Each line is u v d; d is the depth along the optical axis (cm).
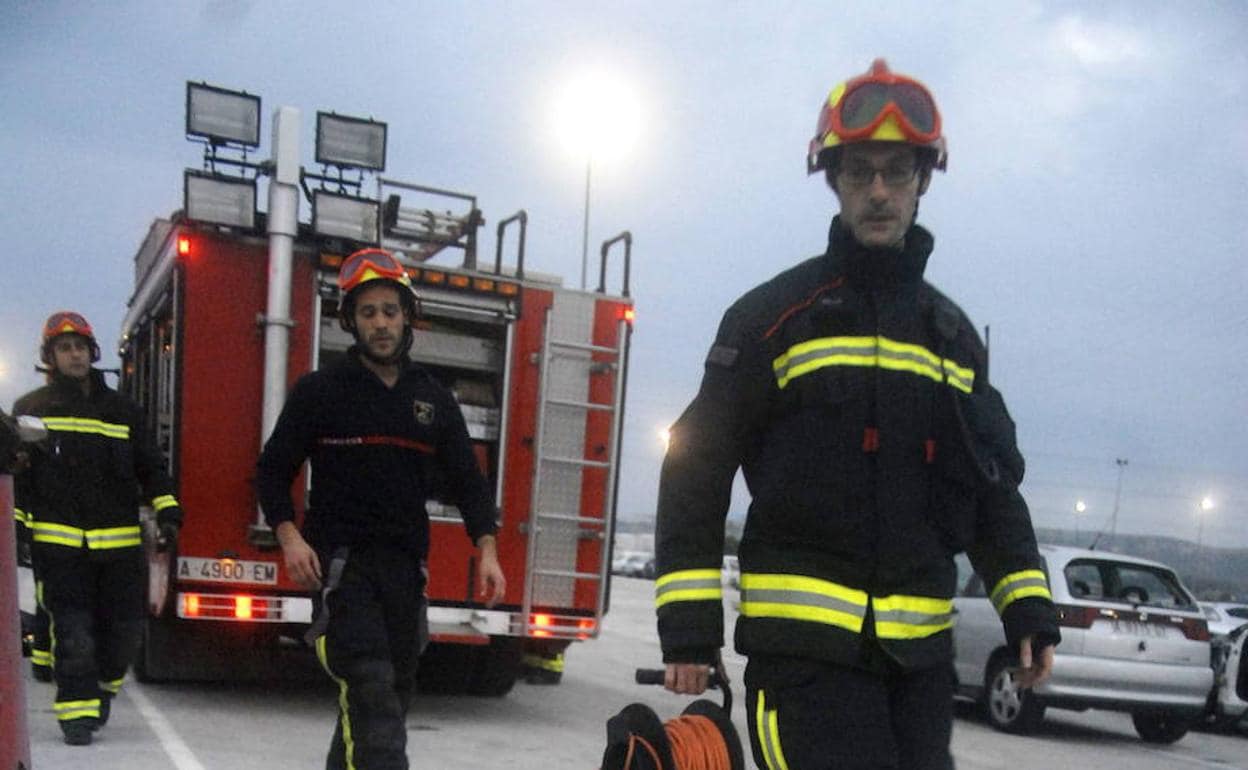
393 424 454
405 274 473
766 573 274
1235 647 1147
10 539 258
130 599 678
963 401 283
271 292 805
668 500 279
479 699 958
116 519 668
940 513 278
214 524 794
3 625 255
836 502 271
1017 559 289
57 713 662
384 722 429
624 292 909
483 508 481
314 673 1006
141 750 656
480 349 872
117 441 664
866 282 282
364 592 442
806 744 262
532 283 877
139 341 1027
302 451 455
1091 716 1266
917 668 268
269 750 680
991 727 1055
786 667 268
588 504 890
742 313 285
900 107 279
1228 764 977
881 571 269
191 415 796
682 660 271
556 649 942
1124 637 1020
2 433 254
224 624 850
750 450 285
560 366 887
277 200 806
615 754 306
